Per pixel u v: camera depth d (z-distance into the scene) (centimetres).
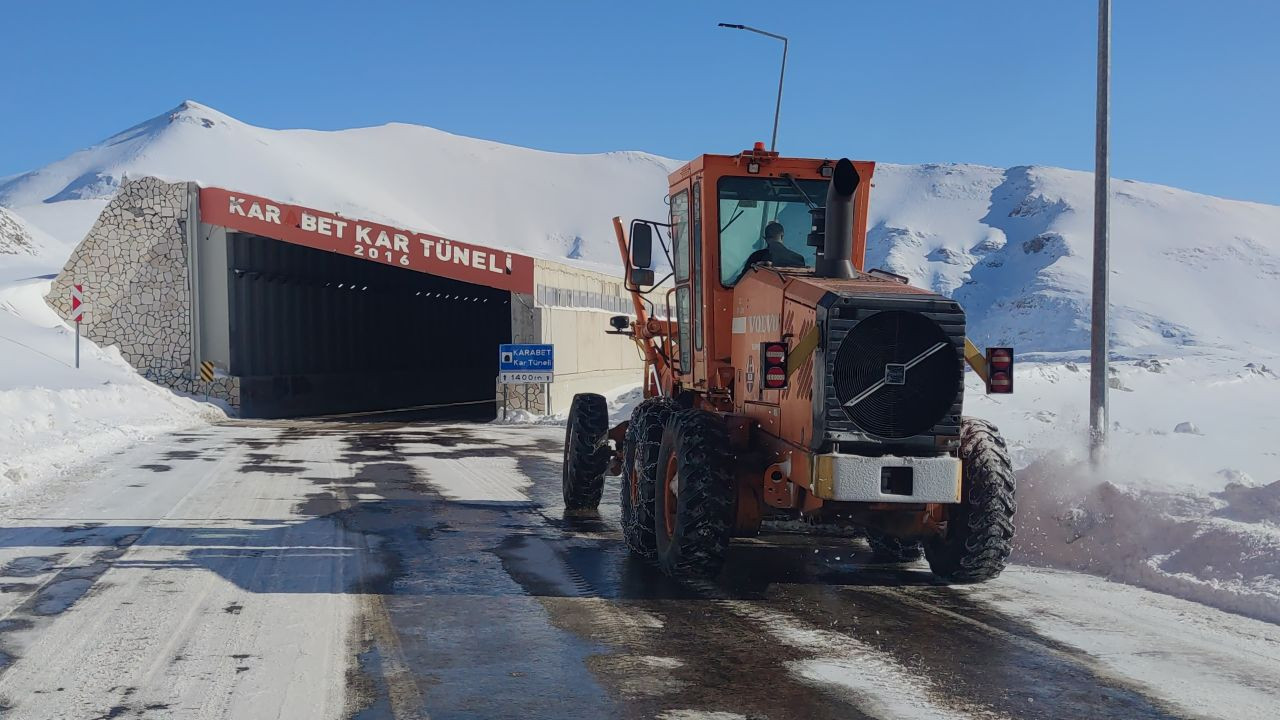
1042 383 2797
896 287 681
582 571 754
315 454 1669
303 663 519
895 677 500
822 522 709
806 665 520
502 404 2684
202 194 2920
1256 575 662
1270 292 16662
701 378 834
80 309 2948
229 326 2922
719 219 809
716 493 693
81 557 786
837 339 639
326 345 3447
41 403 1983
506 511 1058
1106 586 708
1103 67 966
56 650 539
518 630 586
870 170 829
